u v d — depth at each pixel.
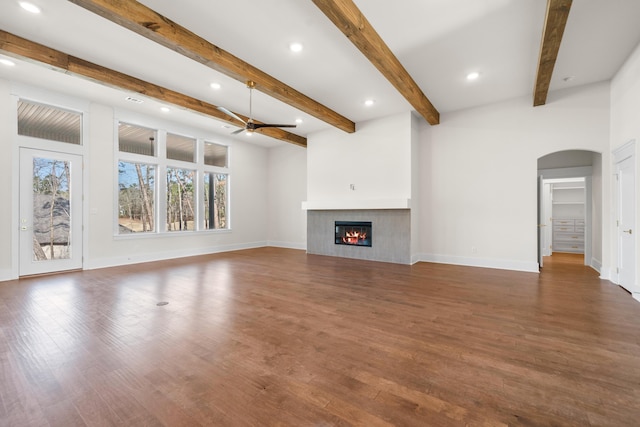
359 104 5.48
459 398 1.72
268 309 3.26
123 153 5.89
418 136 6.21
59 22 3.11
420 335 2.58
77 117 5.37
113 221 5.76
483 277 4.75
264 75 4.23
